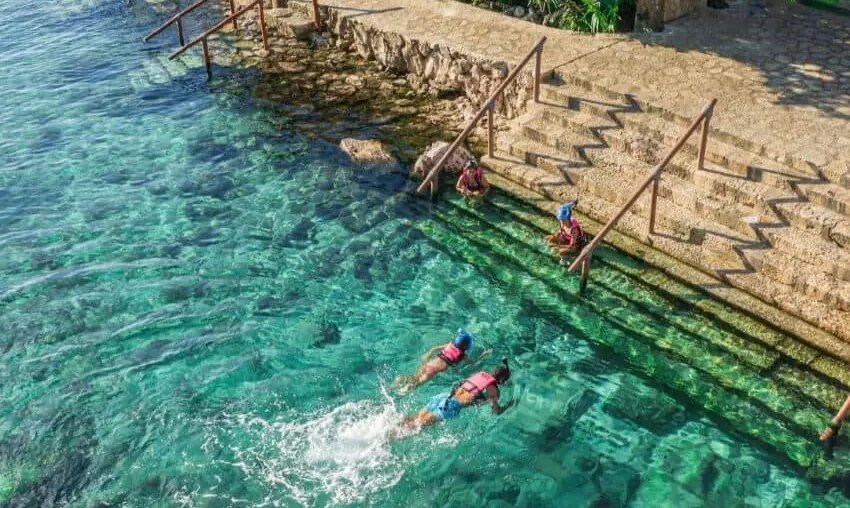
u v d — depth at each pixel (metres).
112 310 11.48
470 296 11.61
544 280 11.76
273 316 11.34
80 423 9.73
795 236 10.99
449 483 8.96
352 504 8.72
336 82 17.36
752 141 12.09
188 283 11.98
